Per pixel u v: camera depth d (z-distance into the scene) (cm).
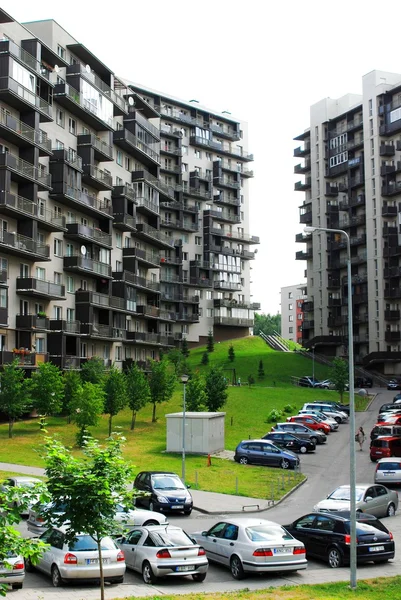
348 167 11094
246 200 13038
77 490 1378
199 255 12025
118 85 7950
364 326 10756
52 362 6028
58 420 5775
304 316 12338
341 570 2145
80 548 1897
